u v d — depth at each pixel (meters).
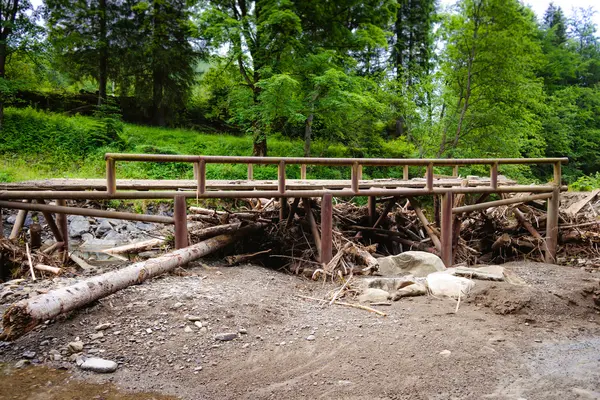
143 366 3.54
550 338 4.24
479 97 16.91
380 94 18.19
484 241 9.13
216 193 6.40
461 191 7.70
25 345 3.82
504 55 15.58
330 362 3.69
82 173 13.62
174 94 22.42
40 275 6.21
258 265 7.39
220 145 18.97
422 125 18.70
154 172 14.35
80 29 21.31
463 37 16.12
